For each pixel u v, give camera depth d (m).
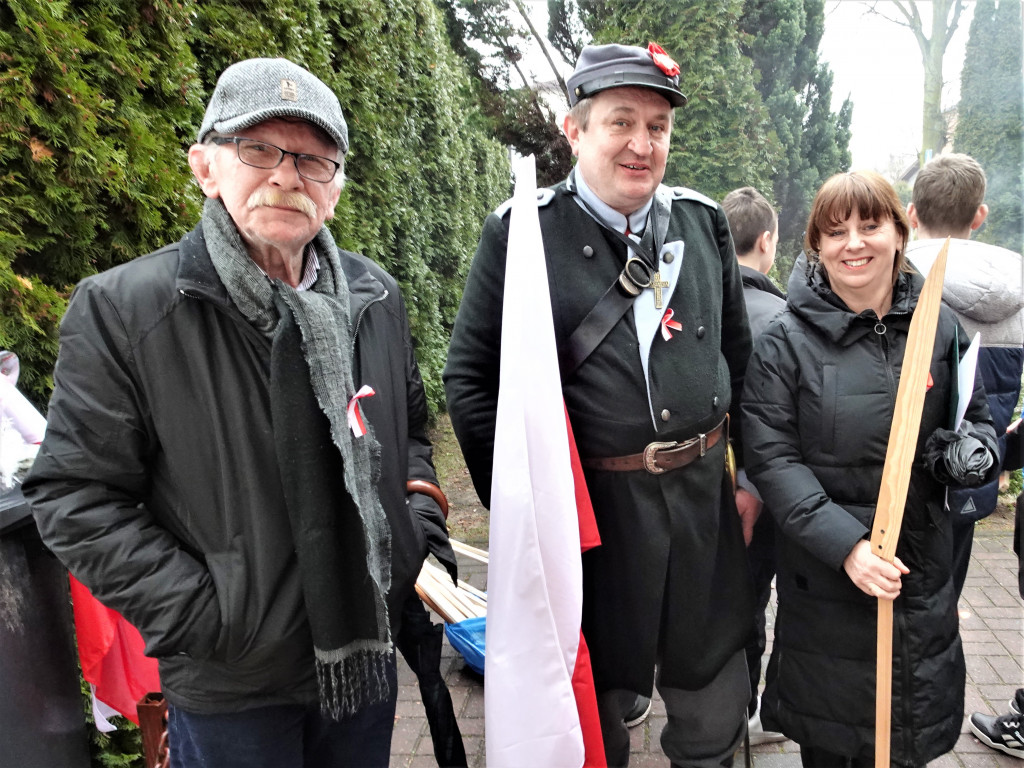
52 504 1.06
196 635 1.09
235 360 1.09
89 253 1.88
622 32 4.34
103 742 1.87
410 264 5.27
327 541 1.11
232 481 1.10
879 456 1.49
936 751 1.53
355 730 1.36
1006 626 2.76
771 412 1.58
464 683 2.52
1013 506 3.93
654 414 1.49
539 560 1.32
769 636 2.79
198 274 1.06
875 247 1.46
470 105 6.36
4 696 1.38
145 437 1.09
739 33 4.37
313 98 1.09
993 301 1.93
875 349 1.51
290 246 1.12
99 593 1.07
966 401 1.46
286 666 1.16
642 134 1.45
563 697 1.33
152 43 2.14
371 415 1.24
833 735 1.59
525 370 1.34
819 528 1.47
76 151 1.71
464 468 5.47
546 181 5.39
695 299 1.56
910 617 1.50
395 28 4.79
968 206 2.08
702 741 1.63
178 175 2.10
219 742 1.18
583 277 1.53
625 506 1.52
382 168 4.53
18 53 1.64
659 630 1.58
